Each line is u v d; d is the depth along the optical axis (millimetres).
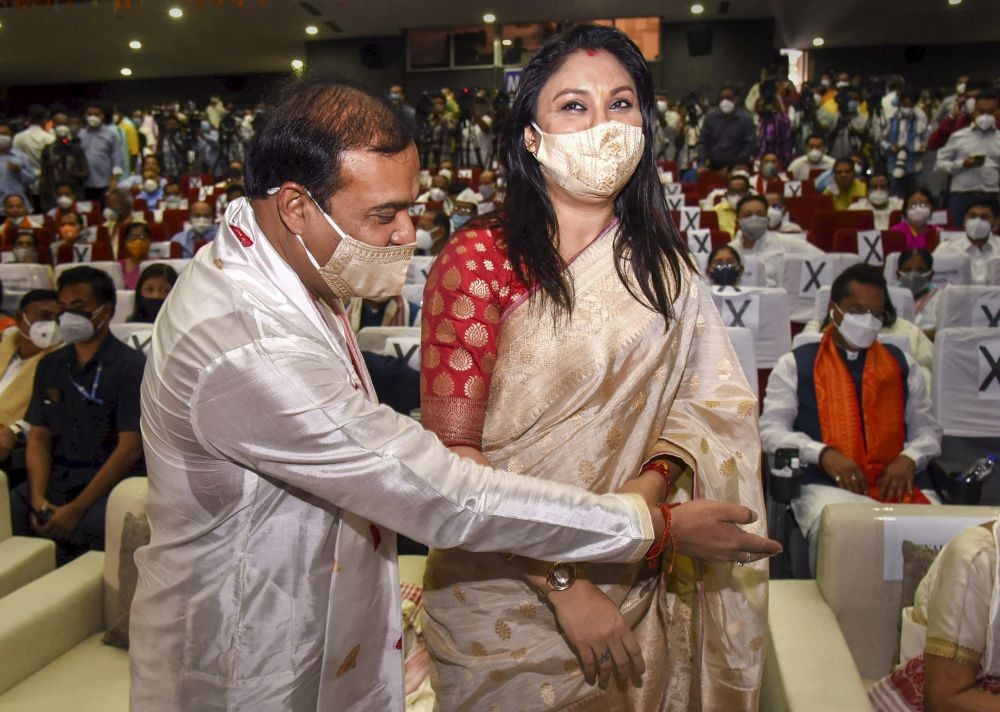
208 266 993
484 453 1244
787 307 3902
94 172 13109
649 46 16812
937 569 1601
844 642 1817
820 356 2986
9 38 16188
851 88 13789
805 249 7023
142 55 17828
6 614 2041
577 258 1232
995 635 1454
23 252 8344
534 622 1276
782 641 1817
